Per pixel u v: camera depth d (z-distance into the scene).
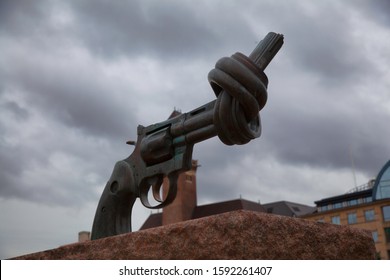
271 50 5.68
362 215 53.50
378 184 53.69
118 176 6.82
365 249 5.27
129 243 5.16
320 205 58.03
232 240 4.53
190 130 6.07
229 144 5.79
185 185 69.44
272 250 4.61
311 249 4.86
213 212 67.75
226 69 5.45
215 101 5.83
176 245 4.82
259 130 5.87
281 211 70.50
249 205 68.00
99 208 7.00
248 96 5.40
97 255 5.33
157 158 6.36
